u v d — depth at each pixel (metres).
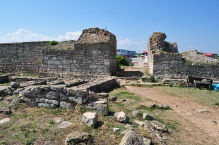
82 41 22.38
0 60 28.30
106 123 7.59
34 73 27.08
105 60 21.70
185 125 9.16
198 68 21.09
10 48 27.94
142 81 20.56
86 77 21.80
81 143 6.12
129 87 17.89
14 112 8.54
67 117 8.05
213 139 7.96
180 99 14.30
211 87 18.97
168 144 6.99
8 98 10.16
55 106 9.01
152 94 15.31
